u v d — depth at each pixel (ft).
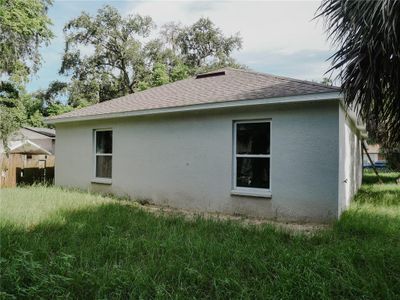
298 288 11.02
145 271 12.44
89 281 11.64
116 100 43.06
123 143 35.99
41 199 29.45
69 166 42.14
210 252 14.51
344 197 26.37
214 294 11.25
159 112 31.35
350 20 12.60
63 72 105.40
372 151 111.24
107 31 106.83
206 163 29.32
